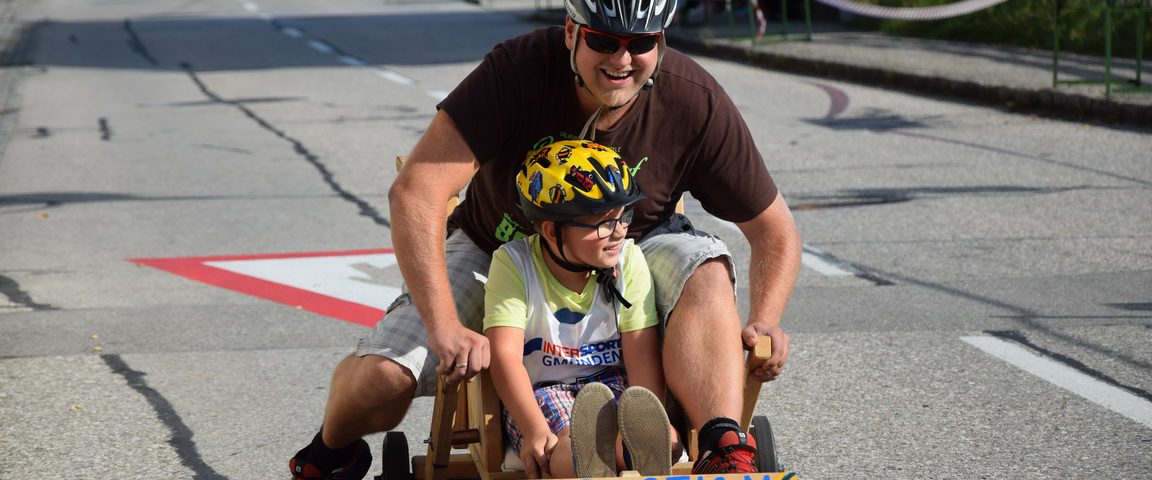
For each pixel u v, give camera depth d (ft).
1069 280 27.89
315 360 23.56
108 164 45.27
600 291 13.98
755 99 59.52
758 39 81.30
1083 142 44.91
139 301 27.73
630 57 13.12
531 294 13.91
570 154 13.30
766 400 21.16
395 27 103.71
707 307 13.66
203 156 46.62
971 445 18.83
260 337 25.03
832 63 67.26
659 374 13.89
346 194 39.73
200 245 33.17
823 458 18.53
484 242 15.47
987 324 24.91
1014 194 37.01
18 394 21.74
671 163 14.38
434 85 67.10
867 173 41.14
